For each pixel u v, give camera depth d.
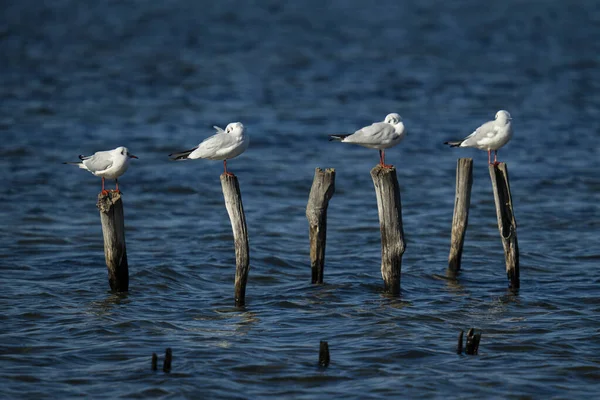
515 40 63.50
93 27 70.19
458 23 71.81
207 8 81.62
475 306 16.75
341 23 72.50
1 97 43.38
